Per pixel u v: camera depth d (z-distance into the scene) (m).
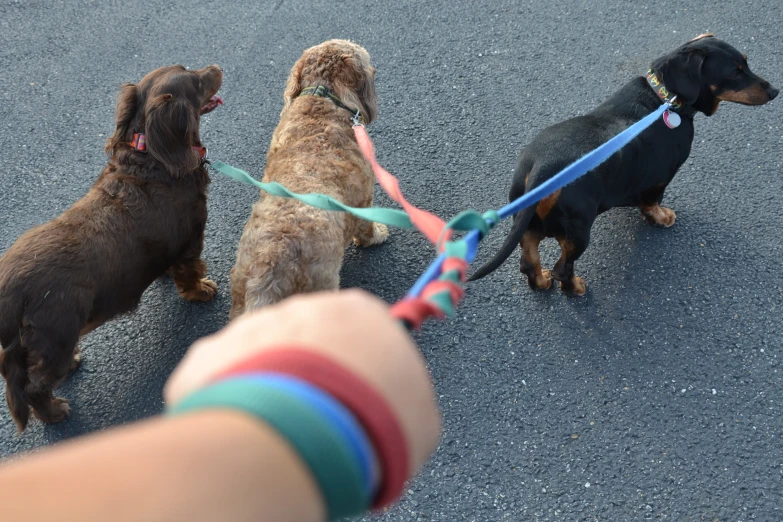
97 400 1.45
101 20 2.19
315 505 0.19
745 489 1.28
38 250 1.27
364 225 1.54
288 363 0.20
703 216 1.64
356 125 1.35
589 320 1.50
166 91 1.41
